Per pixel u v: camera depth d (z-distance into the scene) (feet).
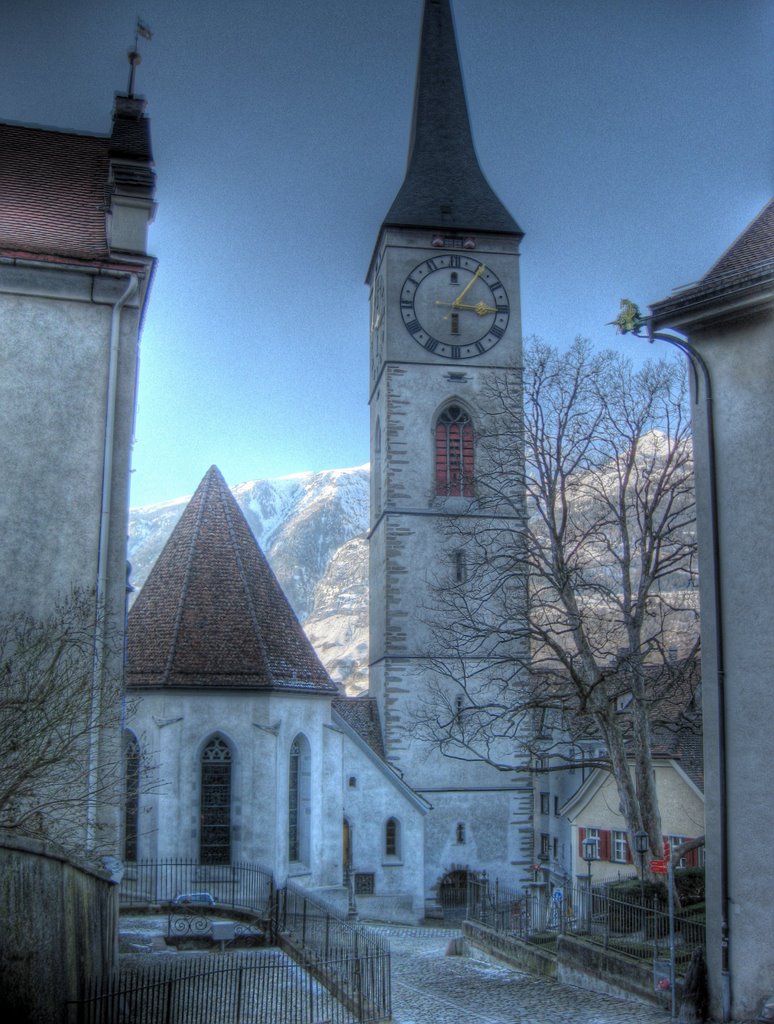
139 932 98.78
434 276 179.83
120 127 81.25
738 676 67.10
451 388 176.65
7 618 70.13
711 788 67.56
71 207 82.48
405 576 169.89
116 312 75.56
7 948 47.29
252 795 125.70
